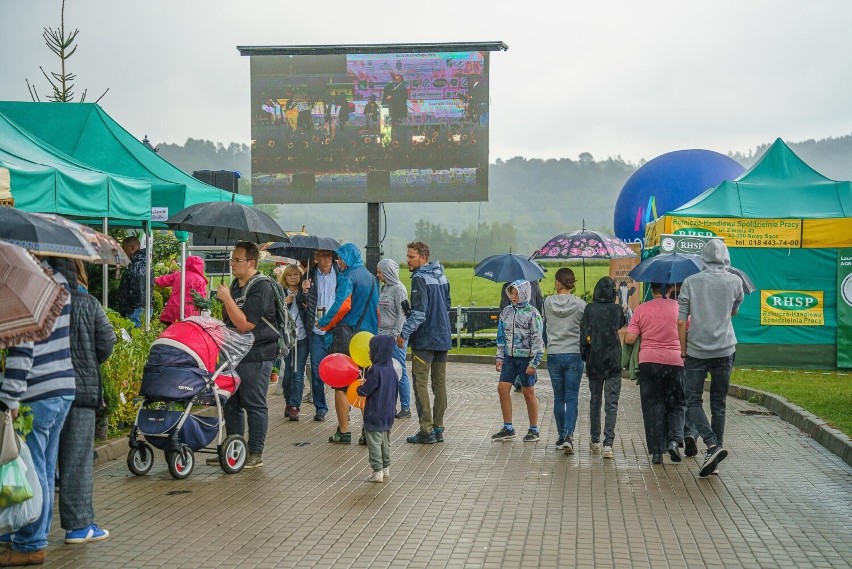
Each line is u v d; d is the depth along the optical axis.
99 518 7.79
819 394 15.27
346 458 10.55
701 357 9.91
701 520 7.92
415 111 26.06
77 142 14.86
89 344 6.98
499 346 11.66
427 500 8.56
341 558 6.75
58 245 6.52
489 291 58.38
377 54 26.03
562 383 10.95
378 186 26.22
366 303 11.80
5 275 6.05
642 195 29.48
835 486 9.27
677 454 10.40
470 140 26.00
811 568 6.62
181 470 9.36
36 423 6.50
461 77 25.95
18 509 6.30
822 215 19.81
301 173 26.31
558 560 6.74
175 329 9.38
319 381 13.11
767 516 8.07
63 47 22.38
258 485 9.11
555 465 10.22
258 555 6.80
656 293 10.46
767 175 21.19
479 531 7.50
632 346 10.80
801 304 19.83
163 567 6.50
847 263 19.69
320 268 13.75
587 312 10.69
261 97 26.27
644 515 8.06
